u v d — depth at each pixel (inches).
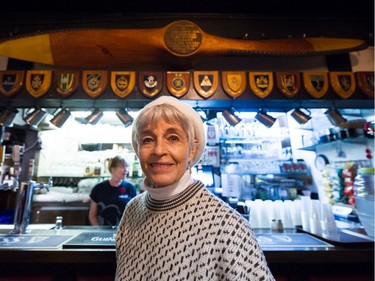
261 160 85.3
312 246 46.8
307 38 72.7
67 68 73.3
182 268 25.0
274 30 77.2
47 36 67.8
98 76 61.0
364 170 56.2
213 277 24.6
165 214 28.5
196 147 32.1
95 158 85.0
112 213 80.8
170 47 66.2
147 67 72.3
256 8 76.8
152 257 26.7
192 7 75.7
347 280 46.2
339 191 77.0
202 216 27.0
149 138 29.6
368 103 65.8
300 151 87.2
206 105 66.4
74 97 60.1
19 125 80.8
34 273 45.4
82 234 54.8
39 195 84.9
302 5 76.0
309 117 64.5
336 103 65.8
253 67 77.2
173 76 61.6
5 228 62.9
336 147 81.4
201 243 25.5
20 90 59.9
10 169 73.9
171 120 29.1
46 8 74.0
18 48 66.7
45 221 84.1
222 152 85.1
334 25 78.0
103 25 75.1
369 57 77.1
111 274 45.4
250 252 24.6
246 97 61.2
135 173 84.1
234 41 67.7
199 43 66.6
